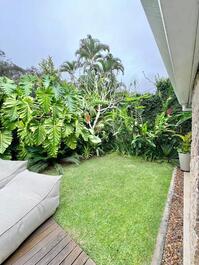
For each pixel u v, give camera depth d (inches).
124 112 213.3
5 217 76.7
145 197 121.0
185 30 33.2
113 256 75.4
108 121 232.1
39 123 168.2
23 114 163.3
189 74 64.0
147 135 191.2
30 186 98.6
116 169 170.7
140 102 241.4
